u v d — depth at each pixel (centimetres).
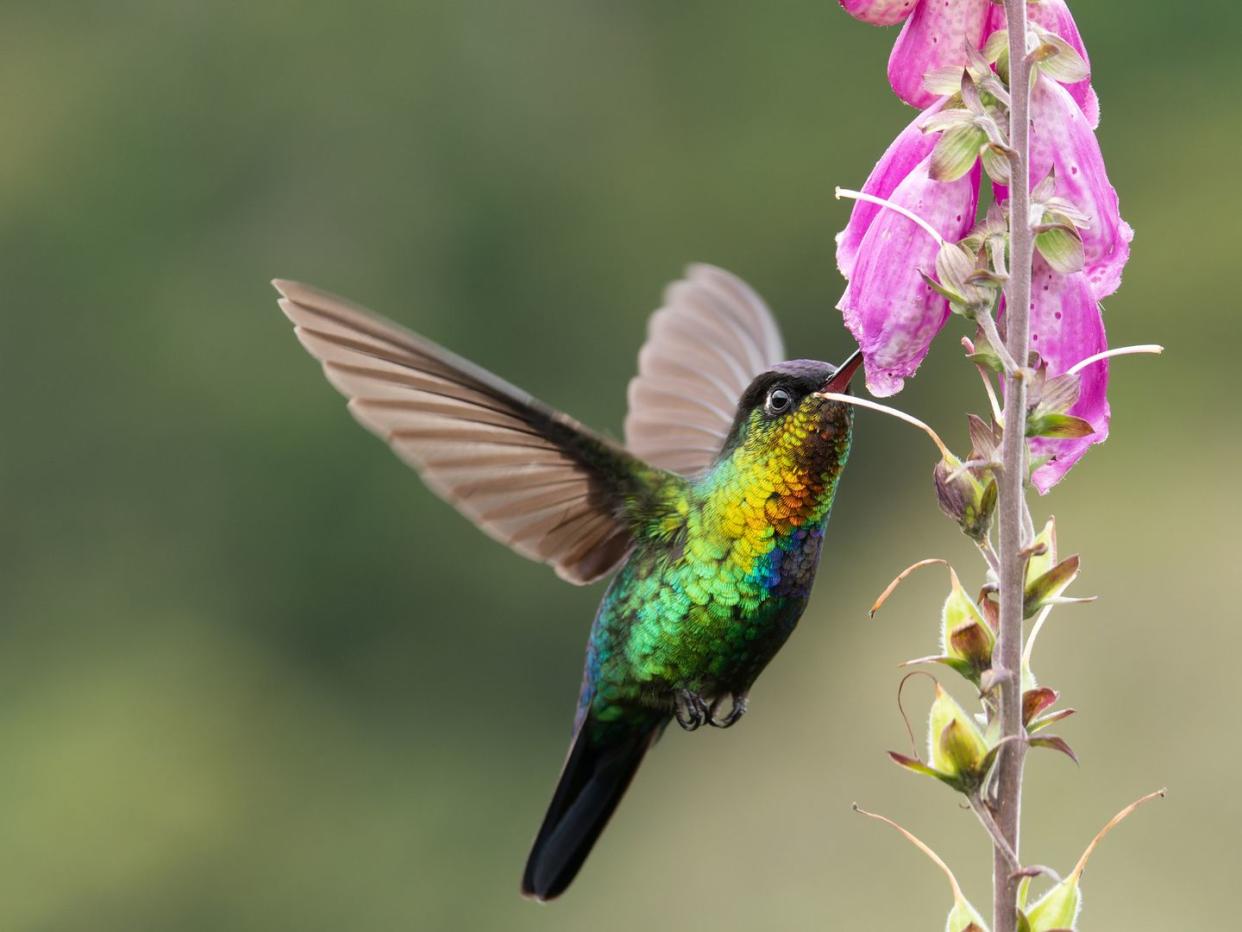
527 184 2439
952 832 1464
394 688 2145
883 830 1515
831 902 1495
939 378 1873
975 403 1855
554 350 2416
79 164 2389
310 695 2138
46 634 2155
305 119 2433
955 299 306
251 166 2416
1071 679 1402
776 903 1523
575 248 2430
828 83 2458
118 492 2250
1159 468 1630
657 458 564
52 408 2289
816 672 1741
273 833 1970
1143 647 1401
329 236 2405
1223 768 1292
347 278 2384
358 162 2427
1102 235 315
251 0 2445
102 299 2320
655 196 2433
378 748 2083
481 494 475
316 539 2209
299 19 2450
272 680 2141
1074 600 310
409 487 2208
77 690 2088
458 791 2050
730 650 466
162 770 1972
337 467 2227
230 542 2206
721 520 460
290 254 2386
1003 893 305
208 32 2447
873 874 1491
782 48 2472
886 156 341
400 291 2398
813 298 2372
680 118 2470
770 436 450
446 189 2438
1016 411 305
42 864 1883
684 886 1593
